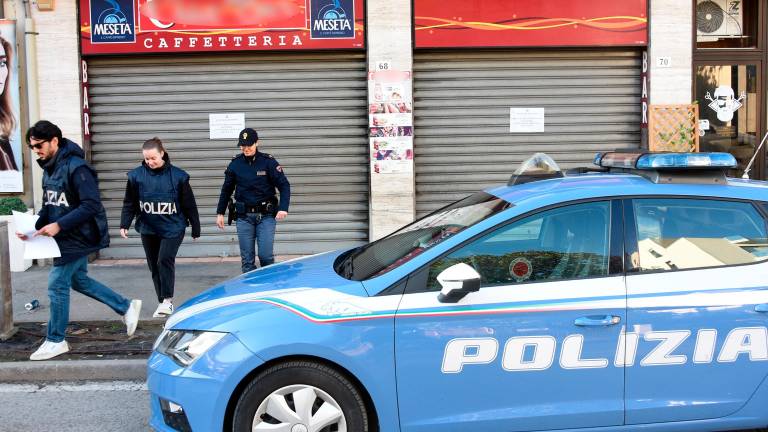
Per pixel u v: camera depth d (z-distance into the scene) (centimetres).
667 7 944
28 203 936
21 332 644
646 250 384
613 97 976
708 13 984
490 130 973
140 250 966
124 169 957
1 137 922
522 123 973
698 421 374
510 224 387
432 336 362
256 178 691
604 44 948
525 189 427
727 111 1000
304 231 977
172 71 947
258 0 920
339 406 364
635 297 370
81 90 930
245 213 696
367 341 360
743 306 372
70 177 559
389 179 948
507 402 367
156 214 658
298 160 965
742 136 1004
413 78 958
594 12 943
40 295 782
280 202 697
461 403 365
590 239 387
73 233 566
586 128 979
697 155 398
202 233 972
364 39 933
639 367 368
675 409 371
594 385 368
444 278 353
